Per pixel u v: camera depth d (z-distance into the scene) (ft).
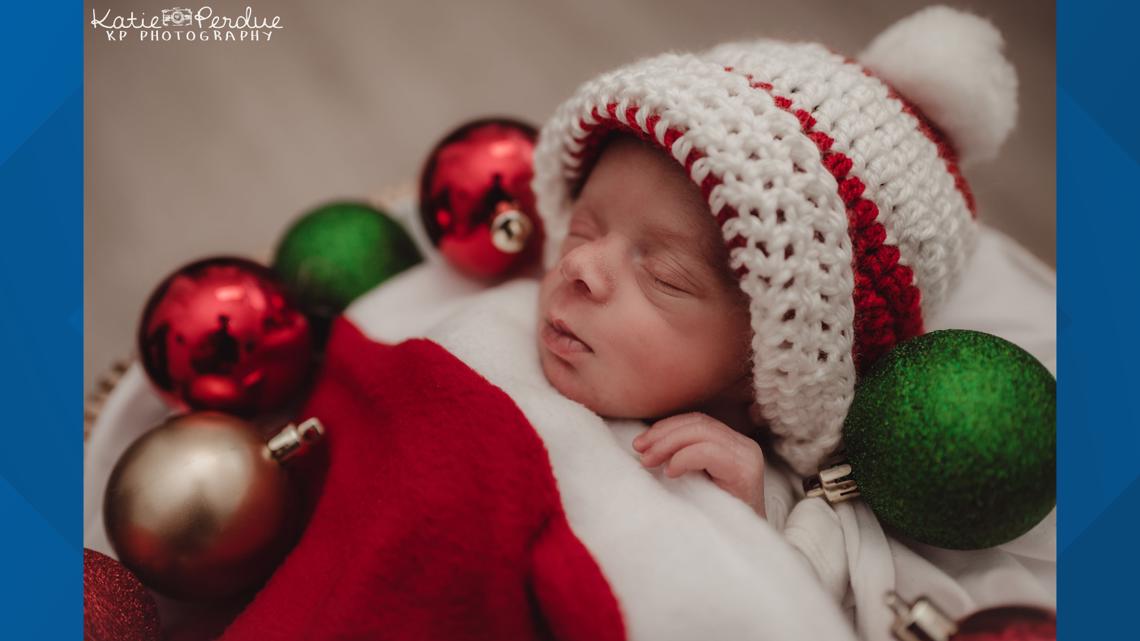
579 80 5.24
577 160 2.70
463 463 2.21
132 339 4.46
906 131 2.36
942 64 2.35
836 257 2.18
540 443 2.21
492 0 5.55
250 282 2.73
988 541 2.13
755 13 5.22
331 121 5.16
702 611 2.02
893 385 2.16
